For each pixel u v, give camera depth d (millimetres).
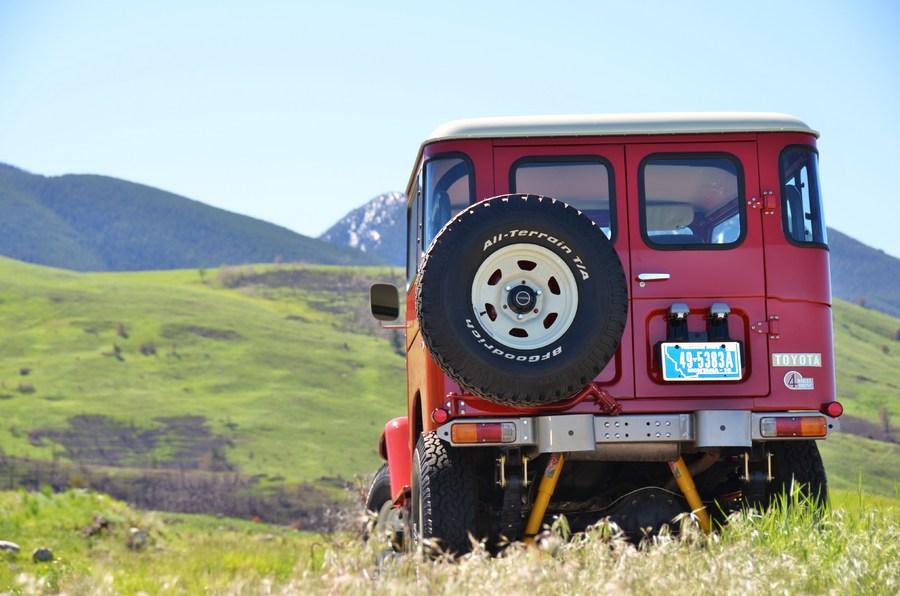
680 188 6340
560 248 5652
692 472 6500
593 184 6324
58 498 18672
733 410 5969
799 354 6164
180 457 199500
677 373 6047
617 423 5930
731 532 5562
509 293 5656
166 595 5727
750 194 6293
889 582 4527
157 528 19969
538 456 6219
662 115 6406
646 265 6215
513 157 6316
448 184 6352
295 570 4398
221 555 16281
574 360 5590
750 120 6355
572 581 4230
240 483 182250
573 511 6859
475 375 5566
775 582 4309
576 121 6363
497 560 4371
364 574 4094
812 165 6379
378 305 8086
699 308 6176
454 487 5996
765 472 6227
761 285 6211
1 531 16484
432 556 5852
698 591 4125
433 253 5637
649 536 6125
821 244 6305
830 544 5285
